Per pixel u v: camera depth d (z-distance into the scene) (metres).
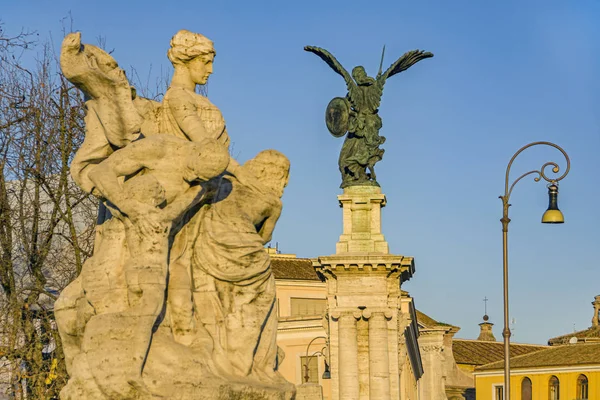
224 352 14.70
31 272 31.64
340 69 56.09
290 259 76.56
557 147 35.50
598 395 77.19
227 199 15.24
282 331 68.94
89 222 33.62
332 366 53.78
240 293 15.01
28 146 32.72
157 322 14.20
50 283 32.81
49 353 33.03
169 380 13.84
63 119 33.03
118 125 14.65
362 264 53.50
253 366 14.98
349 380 53.38
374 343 53.47
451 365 88.19
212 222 14.98
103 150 14.81
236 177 15.41
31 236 32.84
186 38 15.73
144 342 13.80
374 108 56.09
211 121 15.52
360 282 54.00
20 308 29.97
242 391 14.31
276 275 73.50
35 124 32.97
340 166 55.88
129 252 14.35
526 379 80.94
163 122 15.38
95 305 14.25
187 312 14.41
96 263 14.48
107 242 14.55
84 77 14.62
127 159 14.43
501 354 95.44
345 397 53.38
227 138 15.74
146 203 14.17
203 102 15.55
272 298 15.28
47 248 31.83
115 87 14.70
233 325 14.84
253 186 15.47
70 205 33.41
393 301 53.94
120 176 14.55
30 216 31.59
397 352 53.84
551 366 79.44
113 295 14.25
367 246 54.66
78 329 14.55
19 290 30.78
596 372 77.38
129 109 14.69
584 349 79.81
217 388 14.02
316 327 68.12
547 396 79.56
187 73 15.80
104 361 13.72
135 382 13.66
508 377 34.12
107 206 14.57
